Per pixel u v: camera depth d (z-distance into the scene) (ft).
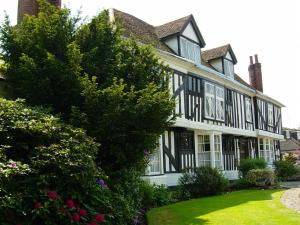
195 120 56.29
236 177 70.79
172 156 52.01
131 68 30.17
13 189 17.43
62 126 22.04
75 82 26.86
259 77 95.04
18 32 30.40
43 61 27.25
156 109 26.12
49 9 30.73
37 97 27.78
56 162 19.22
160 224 27.14
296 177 84.43
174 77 52.21
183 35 56.65
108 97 25.31
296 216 29.25
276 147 102.01
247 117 78.69
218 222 27.45
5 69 29.50
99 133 25.68
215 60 71.31
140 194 32.89
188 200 43.11
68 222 18.17
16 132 20.34
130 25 52.80
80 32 30.22
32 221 17.54
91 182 20.65
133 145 26.66
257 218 28.63
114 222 22.65
